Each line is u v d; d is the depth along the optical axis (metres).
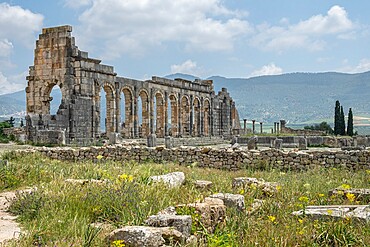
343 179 22.38
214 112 87.31
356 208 13.95
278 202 15.77
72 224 11.38
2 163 21.17
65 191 14.62
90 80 53.31
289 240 11.17
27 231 11.07
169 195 15.12
